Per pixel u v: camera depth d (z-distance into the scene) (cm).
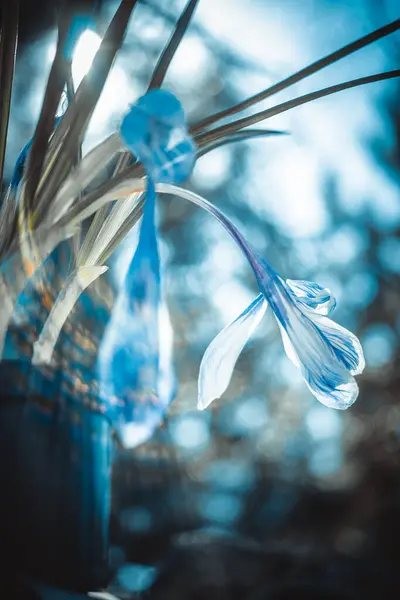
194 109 146
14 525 19
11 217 23
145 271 18
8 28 23
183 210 158
